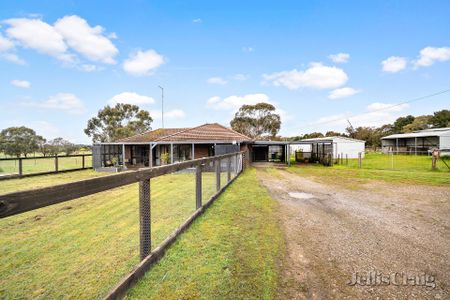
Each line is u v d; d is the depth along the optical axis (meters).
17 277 2.68
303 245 3.36
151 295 2.14
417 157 26.89
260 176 12.16
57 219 5.05
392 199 6.61
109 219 4.99
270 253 3.06
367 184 9.41
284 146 28.00
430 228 4.15
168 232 4.04
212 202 5.66
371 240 3.58
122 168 16.80
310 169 16.33
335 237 3.69
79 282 2.54
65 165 21.59
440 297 2.18
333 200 6.46
